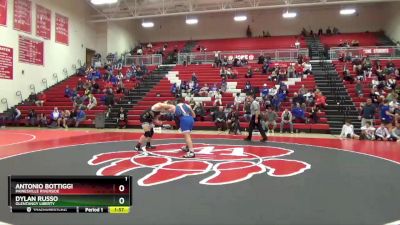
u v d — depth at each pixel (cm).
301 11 3225
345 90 1836
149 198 452
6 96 1967
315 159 782
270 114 1573
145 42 3588
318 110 1644
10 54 1989
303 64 2125
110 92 2039
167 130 1630
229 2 2783
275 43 3022
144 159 761
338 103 1706
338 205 421
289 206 417
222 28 3416
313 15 3209
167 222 361
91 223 357
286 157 808
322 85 1912
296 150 938
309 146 1035
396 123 1244
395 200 443
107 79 2336
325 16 3186
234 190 495
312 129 1553
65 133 1473
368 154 869
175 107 831
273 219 370
